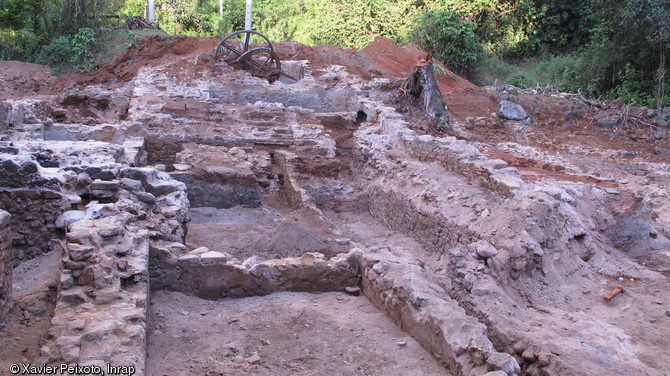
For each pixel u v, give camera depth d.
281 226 9.66
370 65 23.50
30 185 7.24
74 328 4.79
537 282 8.33
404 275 6.75
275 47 23.45
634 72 22.88
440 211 10.44
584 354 6.18
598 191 11.03
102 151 10.80
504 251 8.30
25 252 7.20
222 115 16.70
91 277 5.56
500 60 29.72
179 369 5.33
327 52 24.16
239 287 7.14
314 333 6.26
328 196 13.73
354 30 30.73
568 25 31.55
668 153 17.44
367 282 7.32
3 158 7.18
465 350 5.35
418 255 10.53
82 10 23.86
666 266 9.90
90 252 5.74
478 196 10.19
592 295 8.32
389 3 30.58
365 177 14.69
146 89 18.75
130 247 6.26
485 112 20.41
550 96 22.19
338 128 18.27
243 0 37.28
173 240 7.70
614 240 10.40
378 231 12.17
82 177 8.09
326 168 14.43
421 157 13.11
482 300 7.39
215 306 6.85
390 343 6.09
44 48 23.16
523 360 6.15
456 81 23.61
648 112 20.06
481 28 30.50
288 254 8.96
